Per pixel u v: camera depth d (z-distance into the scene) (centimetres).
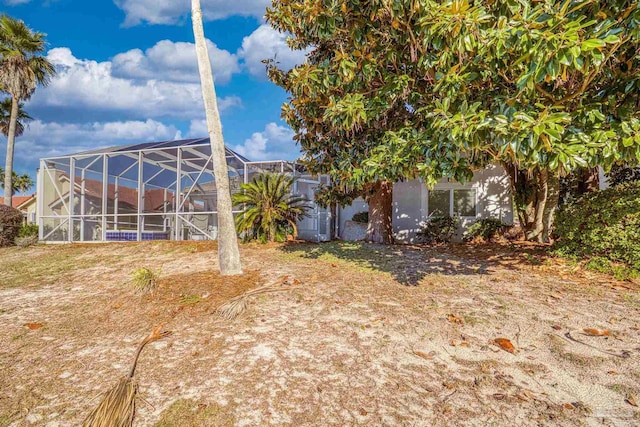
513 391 286
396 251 927
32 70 1767
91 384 299
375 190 1104
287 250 962
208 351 354
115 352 360
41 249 1252
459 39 390
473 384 296
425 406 267
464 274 658
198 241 1191
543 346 358
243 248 1020
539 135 340
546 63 334
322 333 396
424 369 320
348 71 535
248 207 1188
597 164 391
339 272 680
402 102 633
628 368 313
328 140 793
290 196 1235
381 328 408
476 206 1277
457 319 424
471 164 522
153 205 1852
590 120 400
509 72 452
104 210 1500
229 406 265
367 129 695
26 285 708
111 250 1123
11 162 1795
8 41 1706
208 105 643
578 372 311
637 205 618
